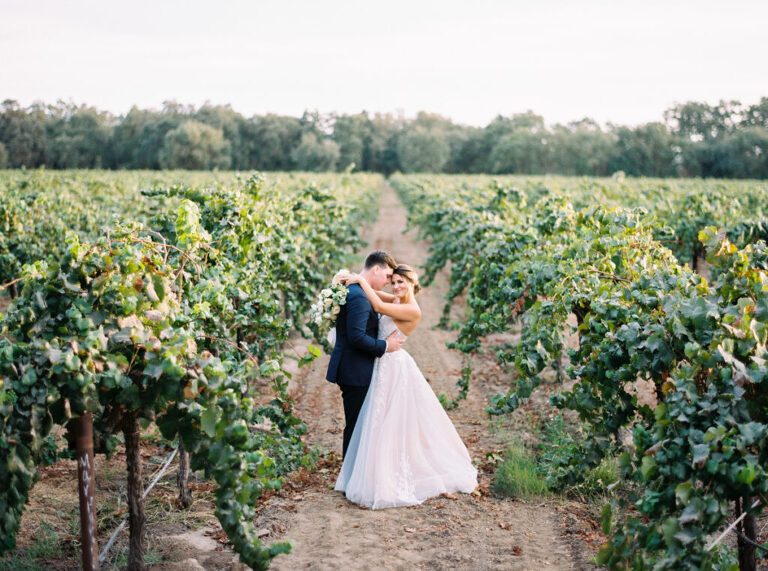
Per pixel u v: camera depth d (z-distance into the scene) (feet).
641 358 11.54
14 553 12.28
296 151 308.60
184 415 10.28
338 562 12.24
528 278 17.75
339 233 43.27
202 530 13.65
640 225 19.15
